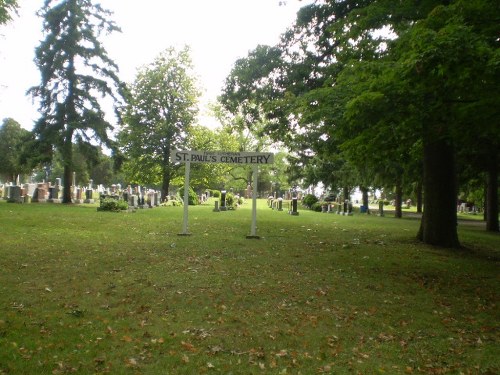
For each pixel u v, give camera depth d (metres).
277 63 18.00
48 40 27.75
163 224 17.84
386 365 4.97
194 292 7.53
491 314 7.10
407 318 6.70
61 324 5.79
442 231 14.25
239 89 18.94
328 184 39.44
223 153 14.71
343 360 5.07
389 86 8.54
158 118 42.81
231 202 34.72
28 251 10.48
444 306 7.44
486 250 14.31
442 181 14.25
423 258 11.85
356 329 6.12
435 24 8.00
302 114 14.35
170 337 5.51
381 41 12.54
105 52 29.27
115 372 4.51
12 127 59.03
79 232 14.18
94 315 6.23
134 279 8.26
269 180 76.50
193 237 13.98
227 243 12.88
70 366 4.60
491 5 7.80
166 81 42.66
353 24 13.03
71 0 28.22
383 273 9.73
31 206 24.69
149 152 42.59
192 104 43.62
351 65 10.17
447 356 5.31
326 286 8.30
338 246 13.46
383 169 28.47
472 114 8.75
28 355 4.78
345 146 11.19
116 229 15.52
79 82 29.14
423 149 14.79
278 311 6.73
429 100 8.81
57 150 28.73
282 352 5.18
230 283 8.20
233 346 5.33
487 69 6.88
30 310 6.29
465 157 19.67
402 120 9.25
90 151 29.88
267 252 11.68
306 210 38.19
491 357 5.29
